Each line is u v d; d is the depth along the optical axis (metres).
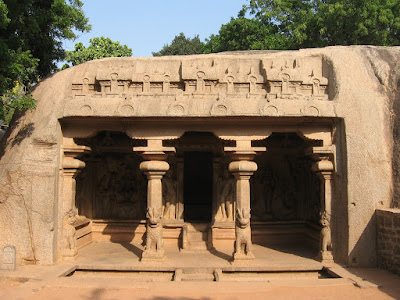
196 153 13.47
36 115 7.79
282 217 10.65
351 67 8.02
